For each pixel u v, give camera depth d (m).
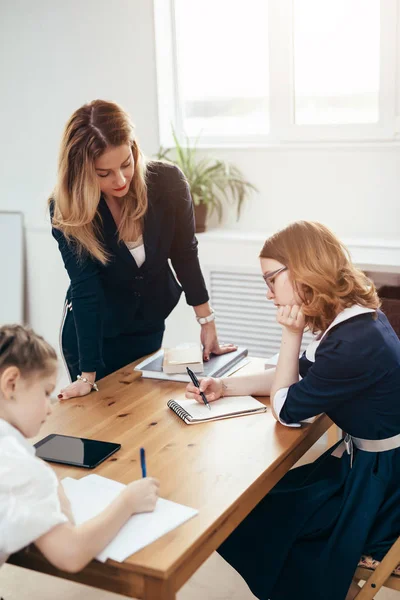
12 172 4.53
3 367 1.40
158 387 2.27
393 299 3.10
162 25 3.96
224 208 4.02
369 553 1.83
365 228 3.69
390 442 1.89
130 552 1.38
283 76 3.77
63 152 2.14
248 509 1.65
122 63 4.03
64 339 2.63
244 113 4.00
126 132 2.13
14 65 4.34
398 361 1.87
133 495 1.50
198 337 3.93
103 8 4.01
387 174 3.58
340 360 1.83
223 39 3.94
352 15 3.59
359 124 3.67
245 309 3.82
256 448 1.83
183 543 1.41
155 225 2.41
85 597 2.46
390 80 3.54
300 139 3.83
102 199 2.29
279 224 3.89
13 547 1.32
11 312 4.61
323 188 3.74
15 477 1.33
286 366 2.00
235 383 2.18
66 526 1.35
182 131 4.16
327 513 1.89
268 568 1.89
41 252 4.50
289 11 3.68
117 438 1.91
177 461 1.77
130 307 2.52
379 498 1.84
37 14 4.19
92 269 2.32
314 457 3.39
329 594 1.81
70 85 4.21
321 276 1.86
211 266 3.83
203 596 2.48
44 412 1.47
